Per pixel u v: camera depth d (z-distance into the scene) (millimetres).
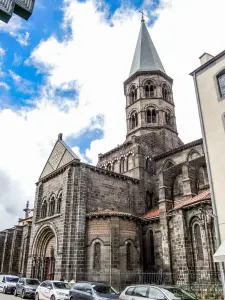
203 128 22891
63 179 34875
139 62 54719
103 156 50500
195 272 25812
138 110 49844
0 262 53938
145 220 34094
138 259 31188
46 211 37094
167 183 33781
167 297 13859
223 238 19047
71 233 30500
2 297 28266
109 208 35312
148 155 44281
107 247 29547
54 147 40562
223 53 23062
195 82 24875
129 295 15766
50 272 32781
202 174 34500
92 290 18734
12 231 53844
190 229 27484
